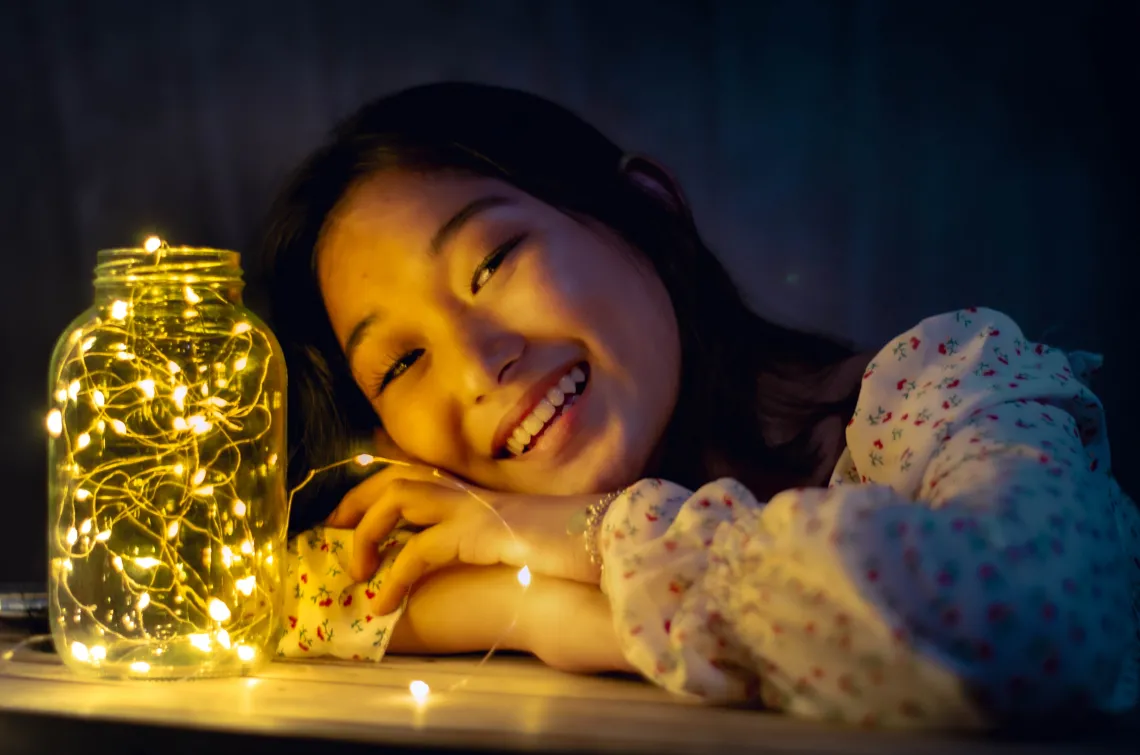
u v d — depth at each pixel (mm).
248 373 820
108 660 788
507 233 903
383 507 842
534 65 1325
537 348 901
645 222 987
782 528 692
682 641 709
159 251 807
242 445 817
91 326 816
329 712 710
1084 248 1256
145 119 1386
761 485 986
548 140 981
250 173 1369
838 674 676
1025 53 1255
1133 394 1249
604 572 759
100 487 800
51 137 1402
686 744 650
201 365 814
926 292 1283
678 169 1311
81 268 1404
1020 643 650
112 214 1396
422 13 1341
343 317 930
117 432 803
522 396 892
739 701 712
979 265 1273
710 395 986
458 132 944
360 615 846
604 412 914
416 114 963
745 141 1303
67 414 812
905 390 802
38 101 1400
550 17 1321
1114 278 1253
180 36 1376
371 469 986
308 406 982
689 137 1309
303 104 1358
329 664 833
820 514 682
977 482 702
